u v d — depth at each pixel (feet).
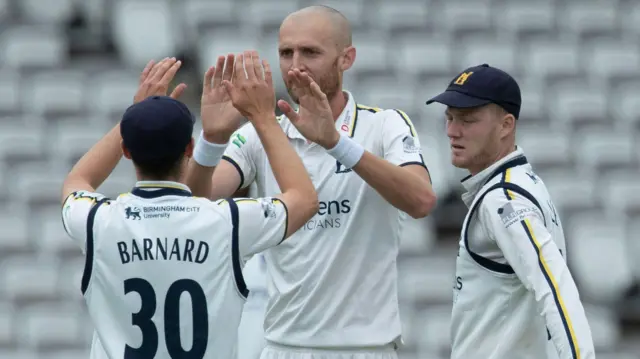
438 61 143.13
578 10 155.63
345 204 47.01
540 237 42.29
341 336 47.06
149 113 38.50
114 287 38.55
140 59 142.51
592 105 139.44
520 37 148.97
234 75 43.29
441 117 129.08
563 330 40.78
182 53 142.10
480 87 45.06
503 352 44.32
